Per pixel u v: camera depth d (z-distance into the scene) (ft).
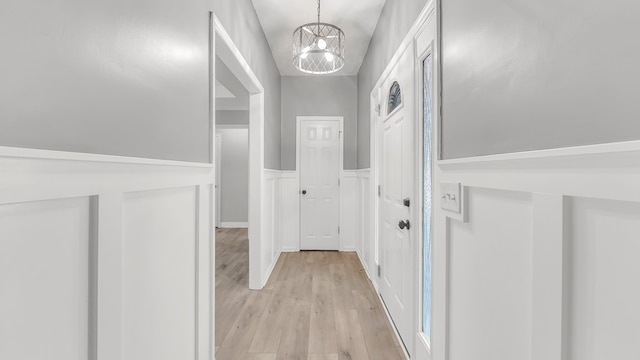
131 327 3.10
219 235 19.01
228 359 6.12
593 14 1.98
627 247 1.84
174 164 3.83
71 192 2.30
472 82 3.58
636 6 1.73
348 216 14.47
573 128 2.15
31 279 2.07
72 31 2.34
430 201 5.27
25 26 1.98
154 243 3.51
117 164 2.79
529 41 2.59
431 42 4.91
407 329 6.31
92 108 2.55
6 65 1.88
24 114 1.98
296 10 8.91
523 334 2.71
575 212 2.17
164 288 3.75
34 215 2.08
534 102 2.54
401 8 6.81
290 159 14.51
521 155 2.62
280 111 14.29
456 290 4.01
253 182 9.82
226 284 10.25
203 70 4.89
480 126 3.41
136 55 3.13
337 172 14.57
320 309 8.34
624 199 1.81
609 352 1.96
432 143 4.77
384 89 8.53
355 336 6.97
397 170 7.14
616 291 1.91
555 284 2.30
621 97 1.82
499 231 3.06
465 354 3.78
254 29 8.81
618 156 1.83
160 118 3.60
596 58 1.97
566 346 2.25
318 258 13.28
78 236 2.44
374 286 9.83
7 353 1.95
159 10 3.57
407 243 6.33
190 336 4.49
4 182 1.84
